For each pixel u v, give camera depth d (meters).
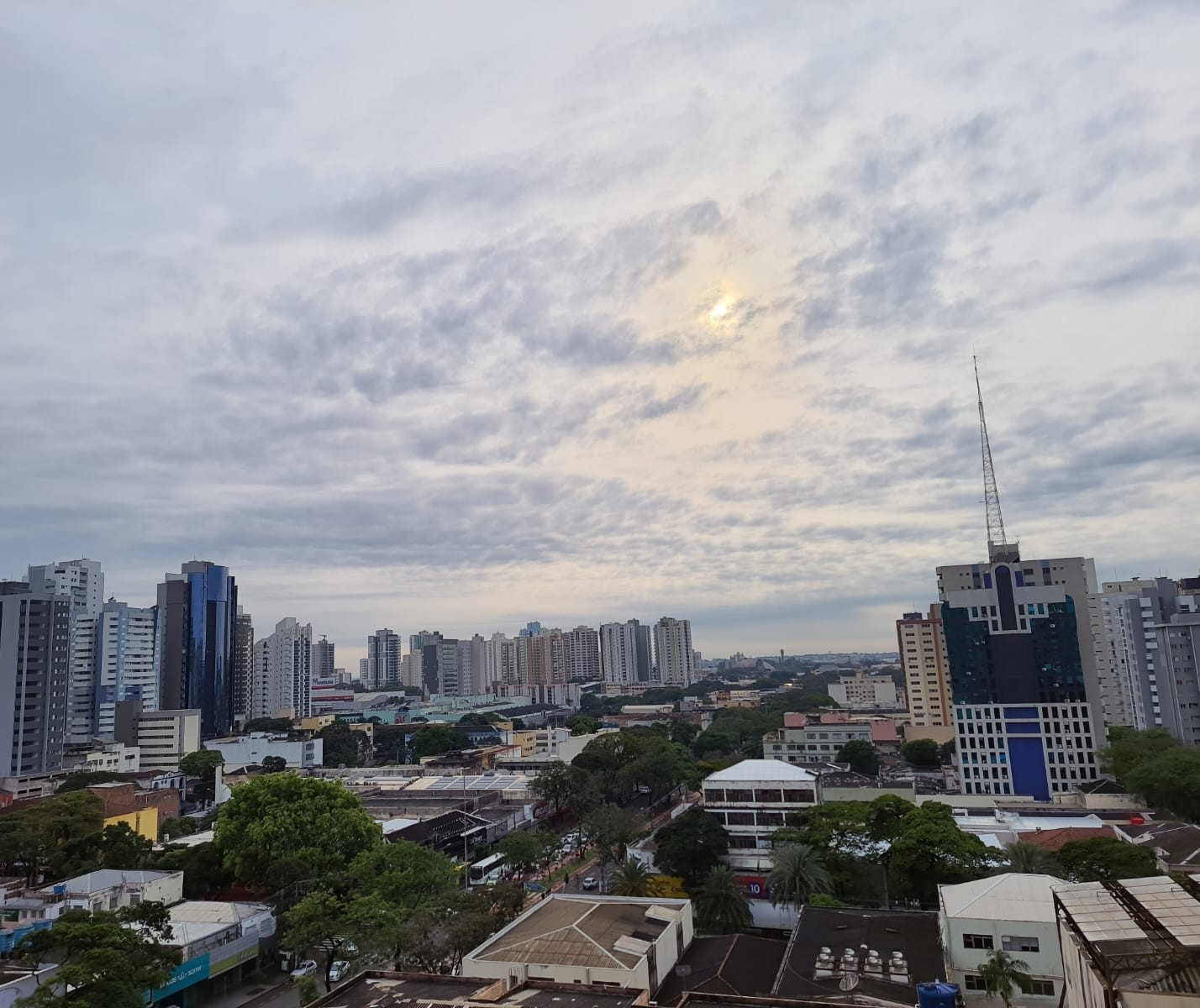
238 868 86.62
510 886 73.06
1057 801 135.50
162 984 55.09
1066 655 146.12
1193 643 164.38
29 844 92.75
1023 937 57.34
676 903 71.88
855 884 90.38
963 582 156.62
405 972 46.16
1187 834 89.81
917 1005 51.78
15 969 58.91
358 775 191.12
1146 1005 27.38
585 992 42.16
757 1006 37.44
